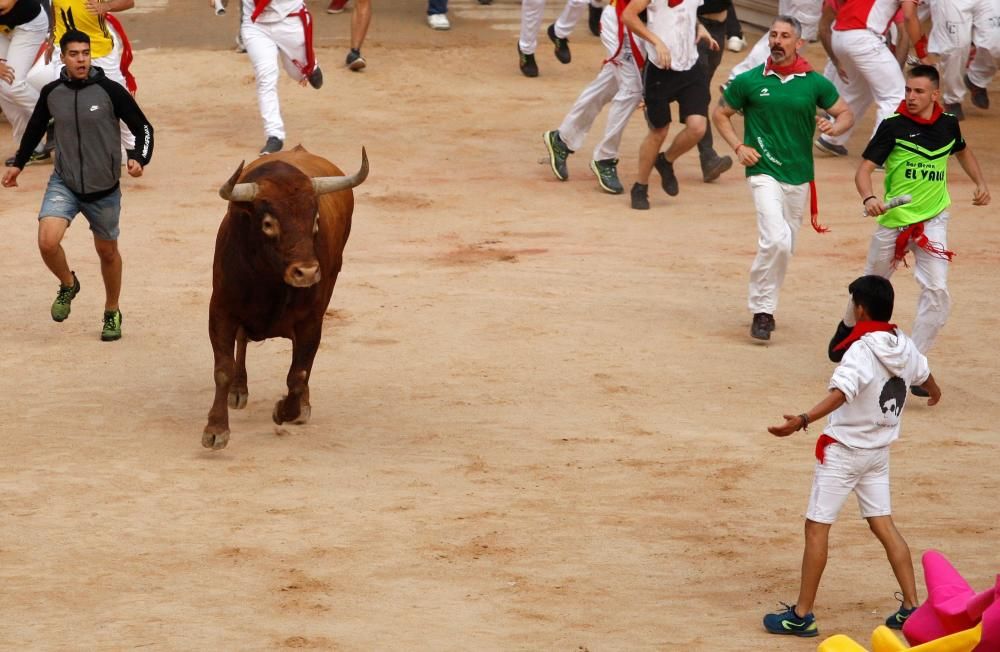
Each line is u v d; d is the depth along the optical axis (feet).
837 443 75.15
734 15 271.49
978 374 125.70
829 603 78.74
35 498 91.35
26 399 112.47
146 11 290.15
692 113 178.19
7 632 71.51
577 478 97.96
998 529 90.02
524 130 223.30
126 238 163.73
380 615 74.79
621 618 75.41
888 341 75.05
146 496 92.32
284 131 207.82
